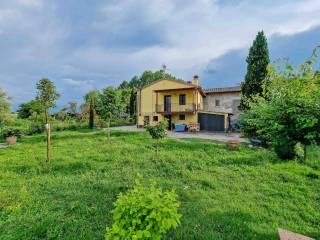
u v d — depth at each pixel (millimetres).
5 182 6340
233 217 4355
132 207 2393
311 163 8477
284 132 3035
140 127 27641
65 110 35531
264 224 4125
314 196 5555
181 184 6277
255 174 7230
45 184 6141
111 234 2371
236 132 23688
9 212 4469
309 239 3090
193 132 23094
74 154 9961
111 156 9344
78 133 19594
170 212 2420
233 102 28188
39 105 26312
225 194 5598
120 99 18828
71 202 4879
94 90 34156
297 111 2770
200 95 28078
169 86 26625
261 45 19031
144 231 2211
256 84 18422
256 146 11906
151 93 27750
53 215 4289
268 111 3127
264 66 18562
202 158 9305
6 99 18734
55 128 23219
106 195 5312
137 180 3127
